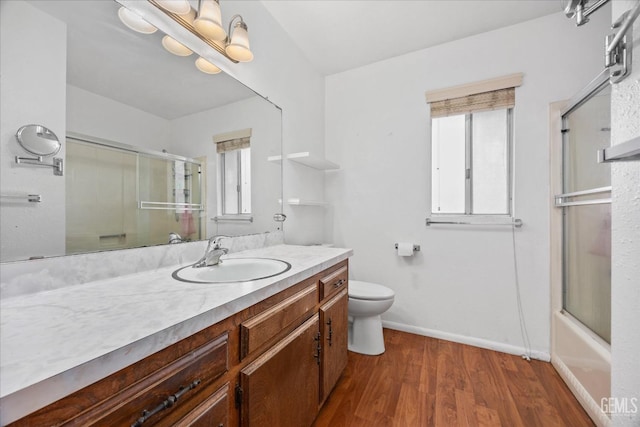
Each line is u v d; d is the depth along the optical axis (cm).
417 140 226
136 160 106
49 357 44
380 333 193
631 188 76
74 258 86
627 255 78
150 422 53
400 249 221
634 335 75
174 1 107
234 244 154
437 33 202
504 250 196
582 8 76
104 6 95
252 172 168
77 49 88
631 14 68
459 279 210
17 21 75
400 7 176
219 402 70
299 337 106
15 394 36
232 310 72
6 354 44
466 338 206
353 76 253
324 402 138
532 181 187
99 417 45
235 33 130
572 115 168
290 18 186
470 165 213
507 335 195
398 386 154
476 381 158
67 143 85
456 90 208
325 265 130
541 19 185
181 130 124
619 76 80
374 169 244
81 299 73
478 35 203
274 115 188
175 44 120
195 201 131
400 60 232
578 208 161
